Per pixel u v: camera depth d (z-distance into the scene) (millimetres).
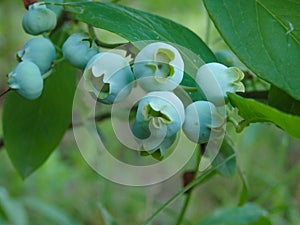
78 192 714
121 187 678
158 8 658
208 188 712
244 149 615
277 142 674
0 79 782
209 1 292
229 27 291
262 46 290
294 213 612
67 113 380
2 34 780
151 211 619
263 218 403
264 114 271
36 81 291
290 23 292
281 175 719
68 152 752
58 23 361
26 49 294
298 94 286
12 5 743
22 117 381
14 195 687
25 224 526
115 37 396
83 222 696
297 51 290
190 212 711
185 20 664
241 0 294
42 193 696
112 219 427
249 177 639
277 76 287
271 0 295
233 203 675
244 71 347
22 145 383
